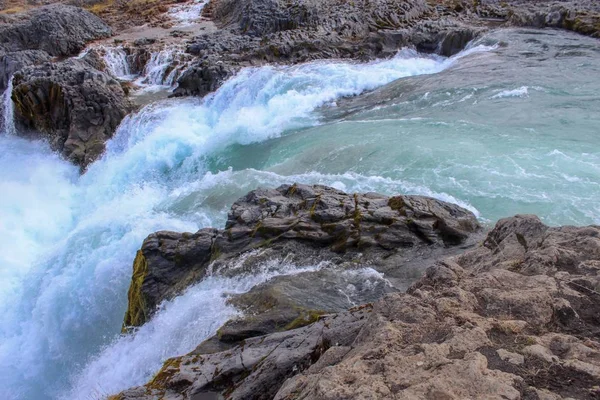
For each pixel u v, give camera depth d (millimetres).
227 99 17688
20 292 11570
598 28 17859
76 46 26328
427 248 7453
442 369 2895
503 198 8891
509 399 2645
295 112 15922
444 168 10117
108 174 16266
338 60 19812
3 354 10289
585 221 8078
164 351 6668
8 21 27312
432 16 24156
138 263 8945
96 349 9680
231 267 7629
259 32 23656
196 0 33656
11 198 15594
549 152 10242
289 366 4262
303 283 6727
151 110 17906
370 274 6883
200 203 11062
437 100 14039
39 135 19359
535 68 15281
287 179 10891
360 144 11797
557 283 3836
